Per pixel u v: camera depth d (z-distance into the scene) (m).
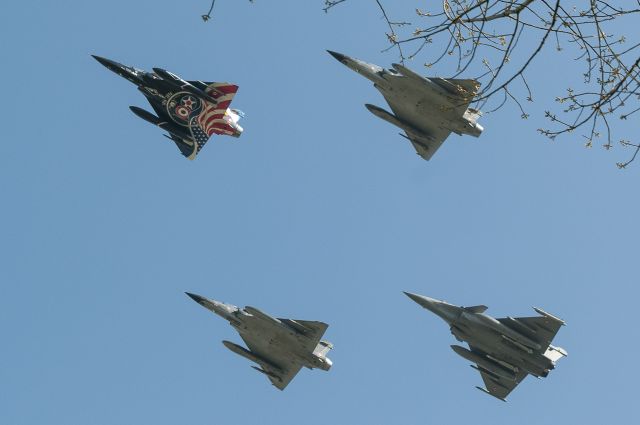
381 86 152.62
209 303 172.25
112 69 168.00
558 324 154.88
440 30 44.72
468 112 149.50
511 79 45.66
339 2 47.31
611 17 42.03
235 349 180.50
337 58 155.50
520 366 160.00
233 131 173.75
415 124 155.50
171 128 170.50
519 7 42.62
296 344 169.62
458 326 160.88
